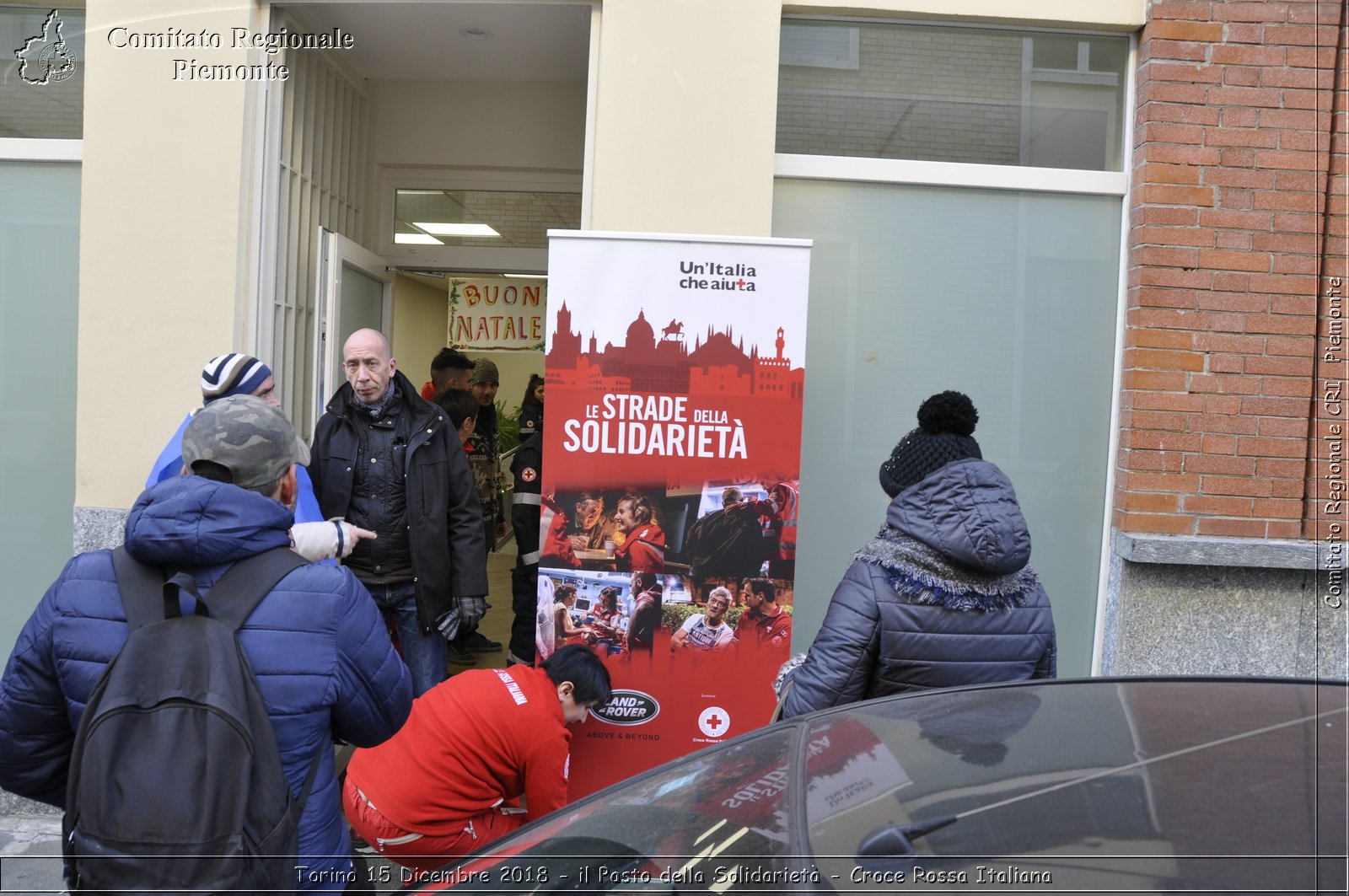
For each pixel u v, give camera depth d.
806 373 4.11
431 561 3.78
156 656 1.62
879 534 2.43
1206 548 3.87
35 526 4.20
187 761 1.53
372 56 5.37
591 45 4.02
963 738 1.66
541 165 5.95
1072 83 4.17
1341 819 1.34
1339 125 3.91
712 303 3.40
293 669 1.70
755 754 1.79
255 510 1.76
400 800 2.75
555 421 3.41
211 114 3.95
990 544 2.22
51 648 1.71
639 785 1.80
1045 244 4.12
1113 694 1.80
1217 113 3.92
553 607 3.42
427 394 6.47
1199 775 1.46
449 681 2.91
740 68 3.90
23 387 4.19
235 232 3.95
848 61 4.14
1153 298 3.93
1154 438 3.94
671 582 3.41
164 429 3.94
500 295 6.27
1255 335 3.94
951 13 4.02
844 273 4.11
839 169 4.07
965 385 4.13
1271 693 1.76
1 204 4.18
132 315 3.94
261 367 3.24
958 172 4.09
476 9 4.54
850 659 2.28
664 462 3.41
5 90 4.19
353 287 5.38
